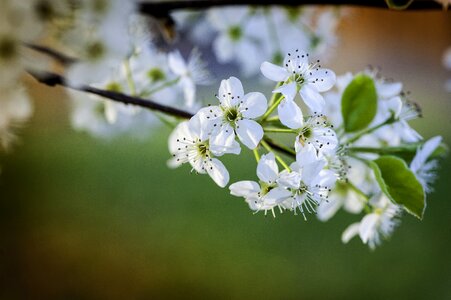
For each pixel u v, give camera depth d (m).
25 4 0.38
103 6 0.39
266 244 1.03
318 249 1.02
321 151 0.39
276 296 0.98
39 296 1.06
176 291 1.03
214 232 1.07
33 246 1.10
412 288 0.96
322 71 0.39
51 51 0.39
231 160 1.12
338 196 0.47
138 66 0.49
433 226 0.99
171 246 1.07
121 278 1.06
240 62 0.59
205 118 0.39
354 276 0.98
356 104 0.43
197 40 0.58
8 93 0.39
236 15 0.58
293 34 0.58
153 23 0.48
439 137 0.43
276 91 0.39
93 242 1.09
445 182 0.98
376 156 0.44
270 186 0.39
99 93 0.41
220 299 1.00
